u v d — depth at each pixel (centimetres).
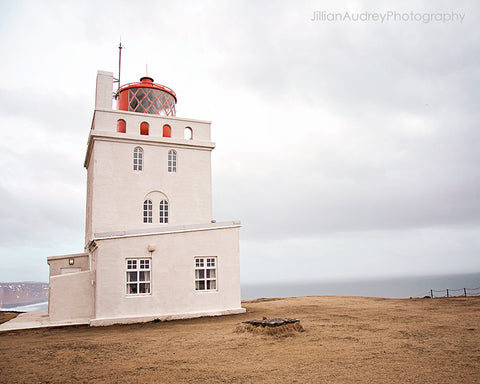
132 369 966
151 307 1825
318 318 1722
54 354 1158
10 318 2273
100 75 2508
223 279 2005
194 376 893
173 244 1919
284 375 879
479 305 2036
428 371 872
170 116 2675
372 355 1027
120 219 2314
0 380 905
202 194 2567
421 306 2097
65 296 1856
